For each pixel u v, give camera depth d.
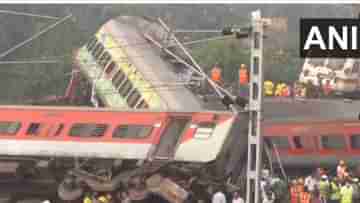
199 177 42.00
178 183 42.50
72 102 70.50
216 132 40.50
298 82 61.78
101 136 42.03
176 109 45.22
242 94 52.91
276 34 100.56
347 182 41.78
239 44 97.88
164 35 55.19
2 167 46.22
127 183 42.47
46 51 100.31
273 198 41.56
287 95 60.22
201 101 50.28
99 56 59.78
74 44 101.94
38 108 43.94
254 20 33.38
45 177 47.34
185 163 41.00
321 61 62.78
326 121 49.56
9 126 43.50
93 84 57.81
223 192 42.06
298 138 49.62
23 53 99.88
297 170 50.28
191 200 41.56
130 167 42.78
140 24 60.12
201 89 52.66
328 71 62.25
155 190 41.75
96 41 61.16
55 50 99.94
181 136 40.94
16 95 94.75
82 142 42.09
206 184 42.03
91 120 42.72
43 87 93.88
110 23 61.69
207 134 40.53
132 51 55.91
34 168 46.59
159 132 41.41
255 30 33.38
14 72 96.94
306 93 60.91
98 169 42.81
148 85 51.12
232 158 42.91
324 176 42.34
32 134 43.03
